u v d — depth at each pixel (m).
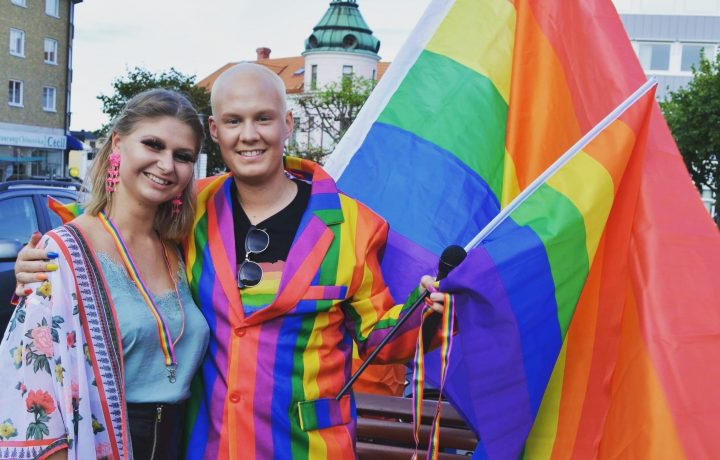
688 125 25.12
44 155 37.53
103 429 2.03
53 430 1.94
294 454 2.23
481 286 2.17
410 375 3.53
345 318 2.43
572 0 3.28
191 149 2.27
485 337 2.18
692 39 35.41
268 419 2.22
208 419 2.28
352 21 57.31
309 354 2.28
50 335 1.97
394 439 2.92
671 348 2.50
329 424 2.28
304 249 2.31
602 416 2.53
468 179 3.19
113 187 2.23
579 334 2.58
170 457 2.22
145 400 2.13
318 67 57.31
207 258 2.34
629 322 2.59
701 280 2.60
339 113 44.44
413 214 3.16
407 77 3.43
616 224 2.64
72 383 1.98
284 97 2.39
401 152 3.28
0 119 34.69
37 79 36.47
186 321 2.25
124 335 2.09
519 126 3.20
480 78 3.34
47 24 36.81
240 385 2.23
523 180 3.15
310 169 2.51
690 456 2.36
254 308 2.28
